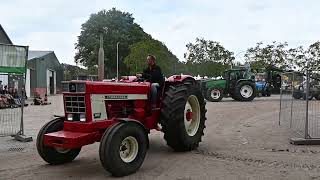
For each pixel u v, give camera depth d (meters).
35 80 48.19
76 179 6.75
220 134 11.33
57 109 22.30
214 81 25.77
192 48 51.09
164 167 7.46
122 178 6.77
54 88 58.41
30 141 10.59
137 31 77.56
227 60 50.62
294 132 11.38
